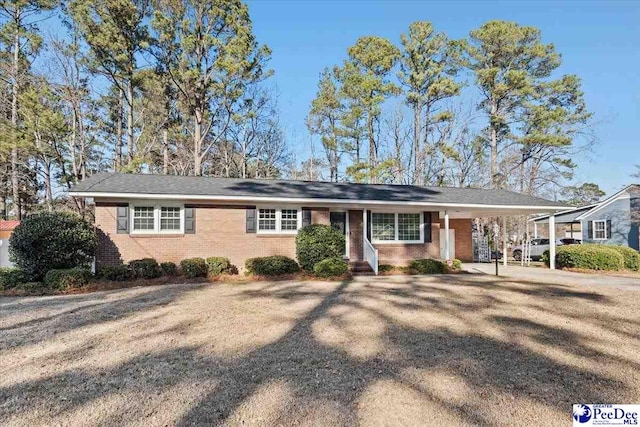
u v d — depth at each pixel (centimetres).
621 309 771
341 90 2781
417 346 536
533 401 366
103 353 508
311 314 728
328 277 1248
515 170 2884
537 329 624
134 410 347
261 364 466
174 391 388
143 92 2302
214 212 1373
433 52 2628
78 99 2000
